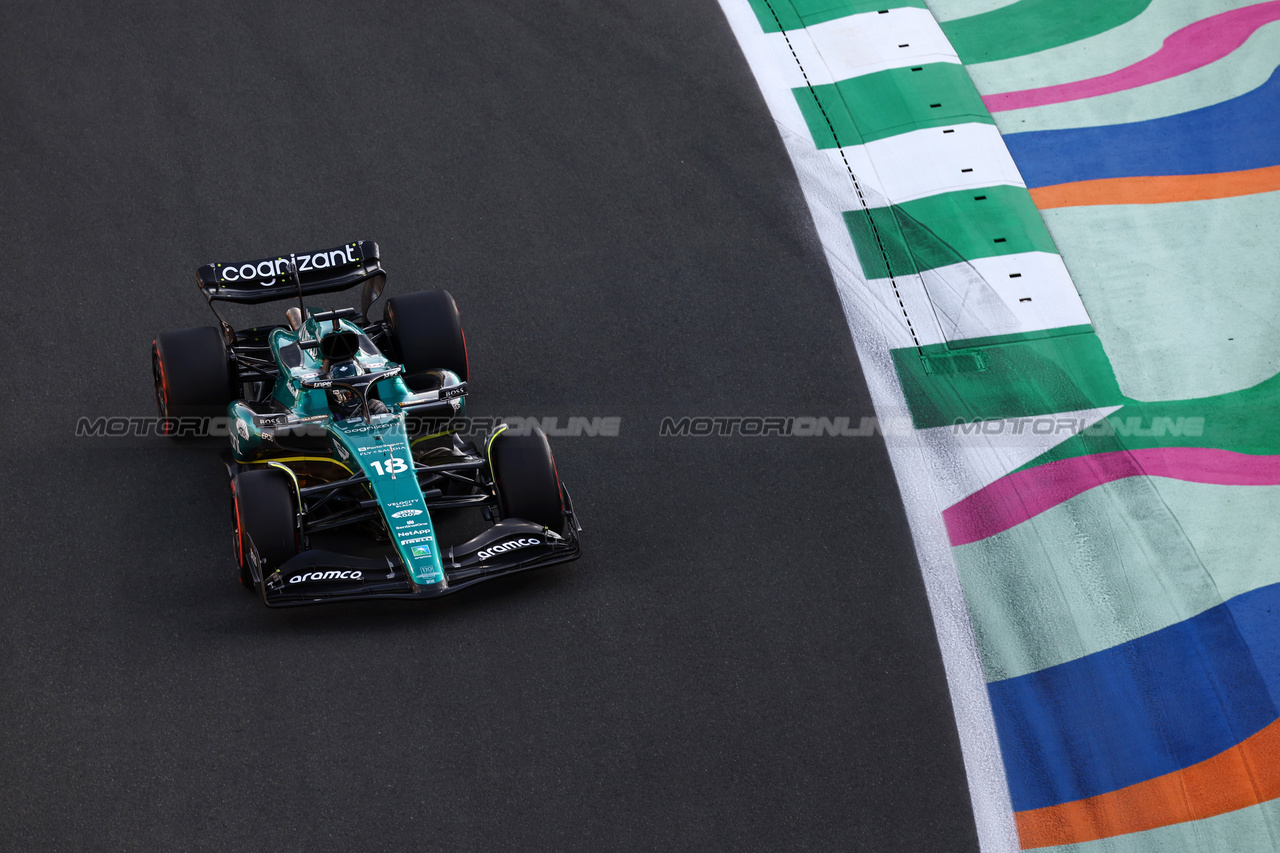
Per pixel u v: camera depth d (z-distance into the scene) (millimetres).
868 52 47438
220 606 27219
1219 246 38594
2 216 40438
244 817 22625
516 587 28047
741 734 24703
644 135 44344
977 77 45906
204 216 40719
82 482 30922
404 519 25844
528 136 44281
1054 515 30391
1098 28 47406
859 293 38250
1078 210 40312
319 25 49281
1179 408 33719
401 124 44688
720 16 49844
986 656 26734
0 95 45438
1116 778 24188
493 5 50562
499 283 38531
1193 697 25797
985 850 22781
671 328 37125
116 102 45344
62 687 25062
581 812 22984
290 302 38500
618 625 27047
